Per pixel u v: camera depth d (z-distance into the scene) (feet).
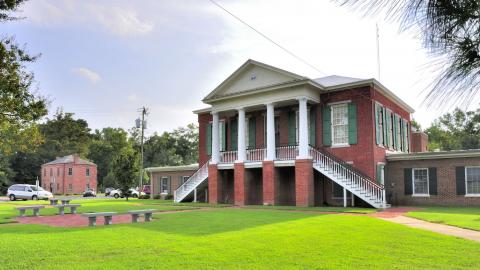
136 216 54.95
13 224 54.39
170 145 312.71
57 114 324.39
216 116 104.47
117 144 325.42
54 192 263.49
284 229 43.65
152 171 151.94
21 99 31.94
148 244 33.71
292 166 91.50
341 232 40.98
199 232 41.63
